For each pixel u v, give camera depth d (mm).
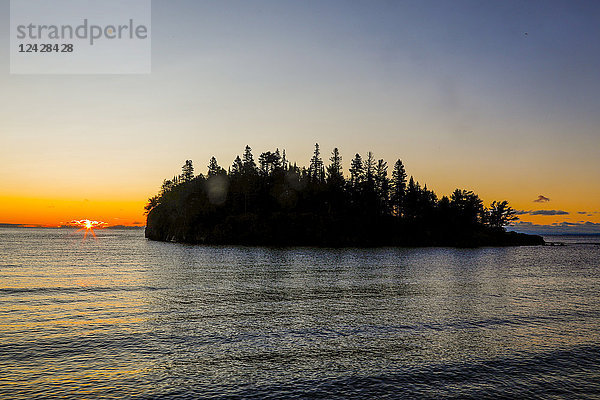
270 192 144625
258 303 36531
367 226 134125
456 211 153625
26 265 68062
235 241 128500
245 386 17969
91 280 50188
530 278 58156
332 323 29219
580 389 18062
